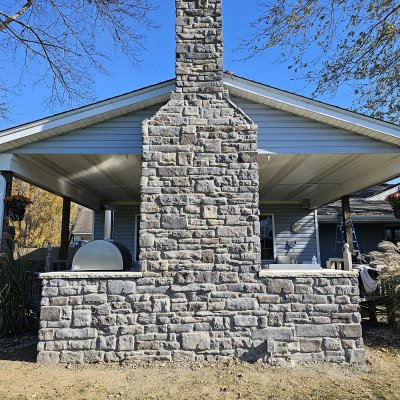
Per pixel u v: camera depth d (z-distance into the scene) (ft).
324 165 26.48
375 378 15.17
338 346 16.94
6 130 22.17
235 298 17.31
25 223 62.03
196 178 18.34
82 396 13.24
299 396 13.25
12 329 21.08
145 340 16.89
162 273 17.46
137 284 17.34
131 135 23.32
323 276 17.44
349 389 13.93
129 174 29.25
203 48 19.80
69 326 16.97
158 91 22.39
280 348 16.85
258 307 17.25
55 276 17.22
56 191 30.66
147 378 15.07
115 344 16.84
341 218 44.96
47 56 28.89
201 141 18.70
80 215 90.43
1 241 22.54
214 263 17.60
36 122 22.27
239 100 23.65
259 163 25.85
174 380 14.84
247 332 17.04
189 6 20.20
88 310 17.10
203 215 18.01
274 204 42.70
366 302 23.97
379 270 23.82
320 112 22.53
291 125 23.41
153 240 17.72
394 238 49.06
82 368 16.22
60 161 25.23
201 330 17.04
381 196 56.70
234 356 16.87
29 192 63.67
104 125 23.38
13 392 13.51
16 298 21.18
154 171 18.35
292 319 17.13
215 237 17.84
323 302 17.30
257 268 17.56
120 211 41.81
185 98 19.17
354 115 22.45
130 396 13.26
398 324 21.27
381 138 22.95
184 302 17.24
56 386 14.16
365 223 49.21
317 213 45.83
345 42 24.85
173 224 17.89
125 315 17.08
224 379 14.92
